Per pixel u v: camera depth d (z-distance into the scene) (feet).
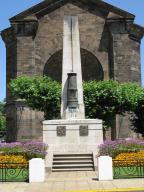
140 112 154.20
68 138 104.83
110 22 166.40
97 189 67.31
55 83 152.66
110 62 167.22
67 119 107.76
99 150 100.12
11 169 87.51
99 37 168.14
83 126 105.29
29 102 150.82
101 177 77.41
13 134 165.27
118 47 165.48
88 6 168.86
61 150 104.06
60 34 167.53
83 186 71.00
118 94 148.15
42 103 150.00
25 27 165.89
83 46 167.73
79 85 112.68
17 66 163.94
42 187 70.95
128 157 95.71
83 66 171.12
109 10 167.43
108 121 151.94
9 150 103.04
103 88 148.36
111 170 77.66
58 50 166.91
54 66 170.19
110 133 163.02
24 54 164.76
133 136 160.35
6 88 173.47
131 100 148.97
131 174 81.25
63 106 111.24
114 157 98.73
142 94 152.15
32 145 102.63
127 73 164.45
